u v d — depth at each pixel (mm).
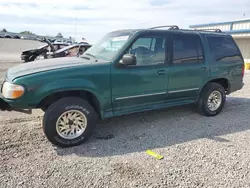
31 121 4250
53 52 11984
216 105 4941
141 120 4547
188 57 4305
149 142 3541
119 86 3586
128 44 3637
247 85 8852
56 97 3355
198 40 4492
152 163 2912
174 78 4156
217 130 4098
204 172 2734
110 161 2939
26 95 2963
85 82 3260
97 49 4223
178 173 2699
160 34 3986
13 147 3229
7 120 4258
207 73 4586
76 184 2447
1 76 8625
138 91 3797
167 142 3553
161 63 3979
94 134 3820
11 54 22297
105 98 3510
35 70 3150
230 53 4965
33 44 36812
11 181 2463
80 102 3320
